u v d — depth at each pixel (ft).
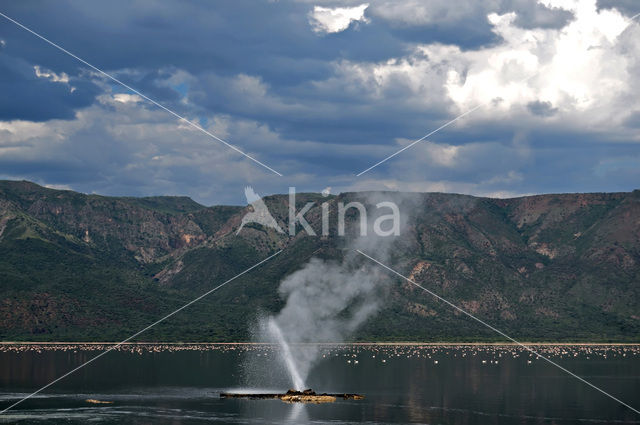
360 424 423.23
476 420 439.63
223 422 428.56
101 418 441.68
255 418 440.86
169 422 428.56
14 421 432.66
